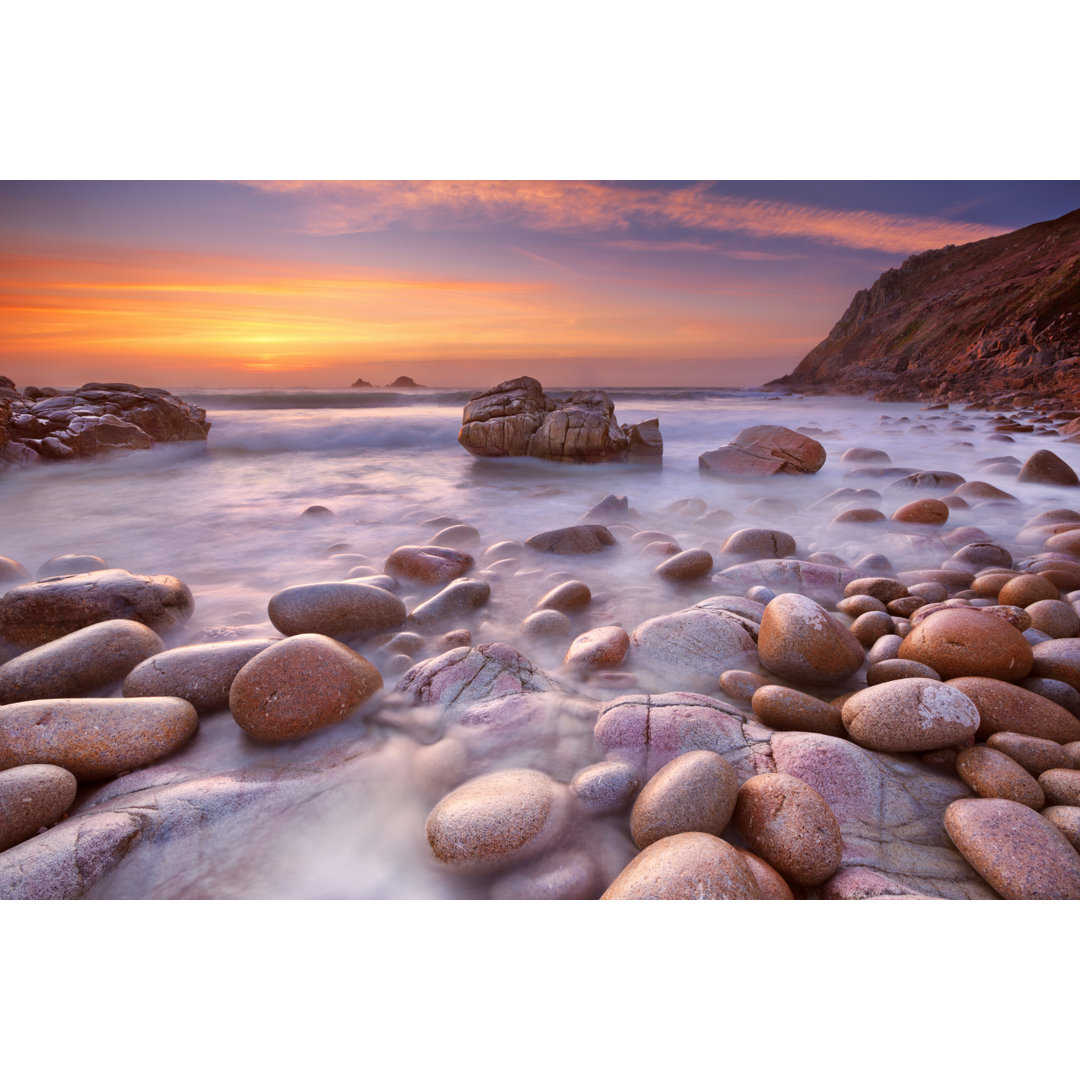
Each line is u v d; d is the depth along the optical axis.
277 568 4.71
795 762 2.01
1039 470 7.11
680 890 1.52
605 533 4.92
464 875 1.75
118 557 4.99
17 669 2.44
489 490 7.96
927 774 2.01
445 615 3.49
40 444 8.86
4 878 1.63
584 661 2.82
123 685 2.47
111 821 1.78
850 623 3.37
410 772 2.16
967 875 1.68
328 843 1.89
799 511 6.46
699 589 3.99
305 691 2.27
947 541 4.70
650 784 1.89
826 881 1.68
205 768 2.11
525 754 2.24
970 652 2.49
